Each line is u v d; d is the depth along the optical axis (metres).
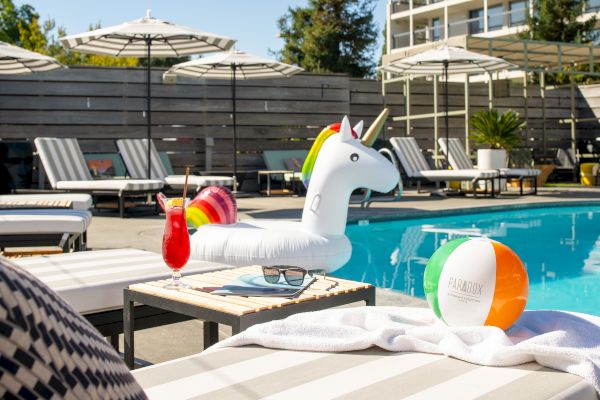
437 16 32.19
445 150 12.52
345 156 4.14
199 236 4.29
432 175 11.57
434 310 1.83
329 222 4.19
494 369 1.44
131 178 10.40
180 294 2.33
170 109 12.71
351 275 5.17
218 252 4.15
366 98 14.46
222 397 1.28
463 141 15.30
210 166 12.90
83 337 0.66
